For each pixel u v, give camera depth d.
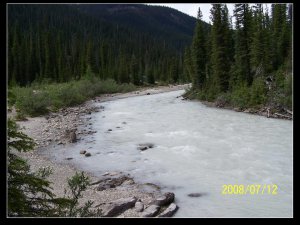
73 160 15.20
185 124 24.19
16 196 6.03
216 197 10.63
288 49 38.03
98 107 37.00
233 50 46.06
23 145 6.50
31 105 29.28
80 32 145.75
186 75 87.69
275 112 28.16
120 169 13.77
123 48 124.06
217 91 40.25
